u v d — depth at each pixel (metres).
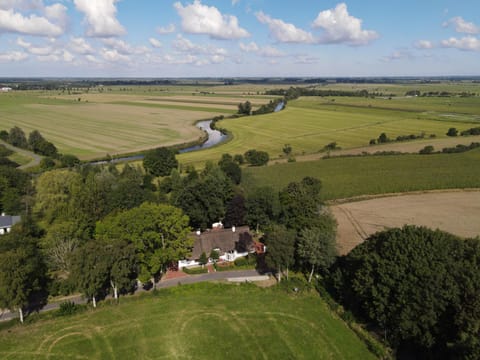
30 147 169.12
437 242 49.78
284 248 60.94
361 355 46.28
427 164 135.12
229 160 134.38
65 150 169.75
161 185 108.56
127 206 77.56
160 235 63.00
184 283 62.88
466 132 196.38
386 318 47.59
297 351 46.31
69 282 55.69
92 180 89.94
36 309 55.28
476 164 132.88
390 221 88.00
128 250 56.91
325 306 56.50
